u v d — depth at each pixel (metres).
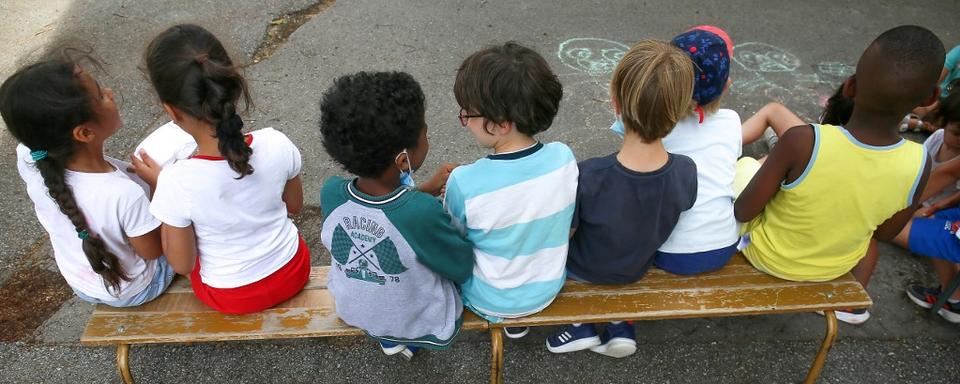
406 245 1.60
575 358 2.35
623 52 4.01
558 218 1.75
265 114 3.47
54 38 4.05
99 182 1.67
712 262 2.06
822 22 4.38
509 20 4.32
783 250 2.01
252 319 1.96
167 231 1.72
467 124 1.71
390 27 4.21
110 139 3.29
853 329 2.44
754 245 2.11
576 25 4.28
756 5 4.56
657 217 1.81
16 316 2.46
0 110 1.55
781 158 1.83
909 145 1.74
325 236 1.68
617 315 1.95
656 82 1.57
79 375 2.29
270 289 1.94
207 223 1.73
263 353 2.36
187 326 1.93
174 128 2.14
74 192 1.66
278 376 2.29
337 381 2.28
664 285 2.06
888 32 1.65
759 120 2.99
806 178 1.81
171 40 1.55
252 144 1.74
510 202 1.66
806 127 1.79
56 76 1.52
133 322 1.94
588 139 3.34
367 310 1.78
